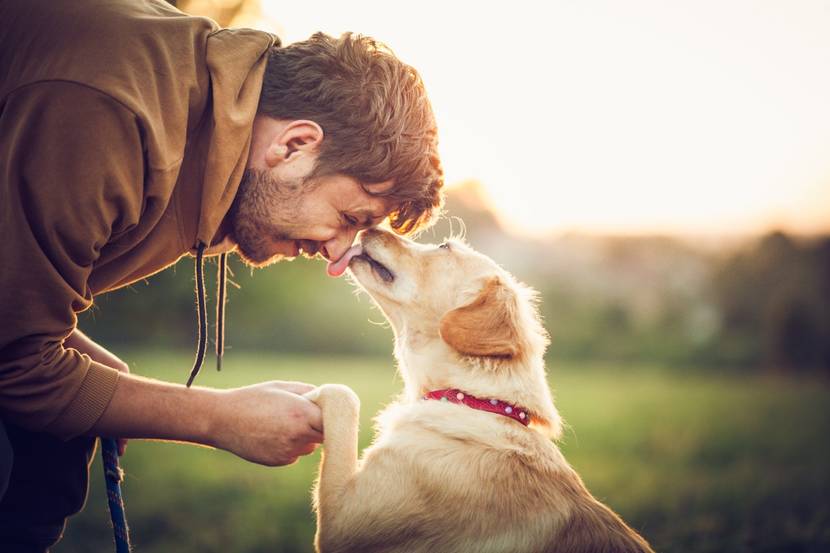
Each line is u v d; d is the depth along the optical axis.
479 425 2.40
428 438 2.36
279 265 12.98
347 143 2.20
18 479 2.15
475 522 2.20
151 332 10.10
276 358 13.38
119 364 2.52
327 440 2.32
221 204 2.11
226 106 2.05
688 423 8.38
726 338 18.22
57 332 1.96
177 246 2.18
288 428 2.26
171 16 2.13
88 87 1.85
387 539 2.22
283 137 2.18
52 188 1.84
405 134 2.27
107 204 1.89
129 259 2.13
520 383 2.51
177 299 8.90
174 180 2.00
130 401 2.09
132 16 2.03
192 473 4.90
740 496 4.74
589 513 2.30
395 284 2.78
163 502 4.21
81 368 2.04
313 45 2.27
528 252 20.09
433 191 2.40
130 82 1.90
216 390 2.24
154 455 5.38
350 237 2.39
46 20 1.96
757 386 14.16
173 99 1.99
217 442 2.22
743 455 6.52
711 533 3.86
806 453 6.72
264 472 5.11
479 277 2.73
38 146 1.84
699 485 5.11
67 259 1.89
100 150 1.85
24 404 1.98
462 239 3.03
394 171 2.26
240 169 2.11
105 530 3.74
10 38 1.98
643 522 4.12
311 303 14.86
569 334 17.66
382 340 14.98
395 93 2.26
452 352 2.60
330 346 14.84
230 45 2.15
